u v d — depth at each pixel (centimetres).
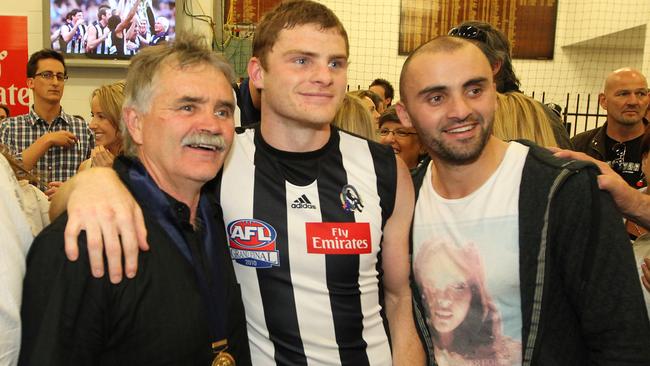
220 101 114
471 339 131
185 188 117
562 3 664
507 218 126
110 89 243
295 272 131
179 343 104
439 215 136
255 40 137
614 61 679
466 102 125
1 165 108
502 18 661
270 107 136
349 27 638
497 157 132
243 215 134
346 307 132
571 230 119
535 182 125
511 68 193
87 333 96
